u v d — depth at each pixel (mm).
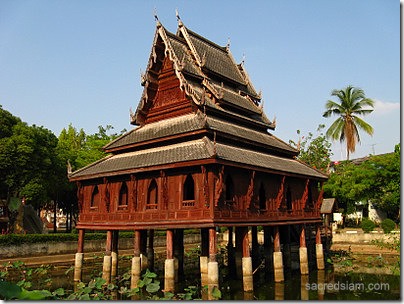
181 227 26891
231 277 35031
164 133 31281
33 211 61312
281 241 42438
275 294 28000
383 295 27641
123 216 31062
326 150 81312
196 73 34281
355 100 71188
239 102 36906
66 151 63281
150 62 34469
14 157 45906
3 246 40781
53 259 44094
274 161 34875
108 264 32156
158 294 27875
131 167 30109
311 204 39438
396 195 58750
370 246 51719
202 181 26766
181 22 37875
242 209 28812
